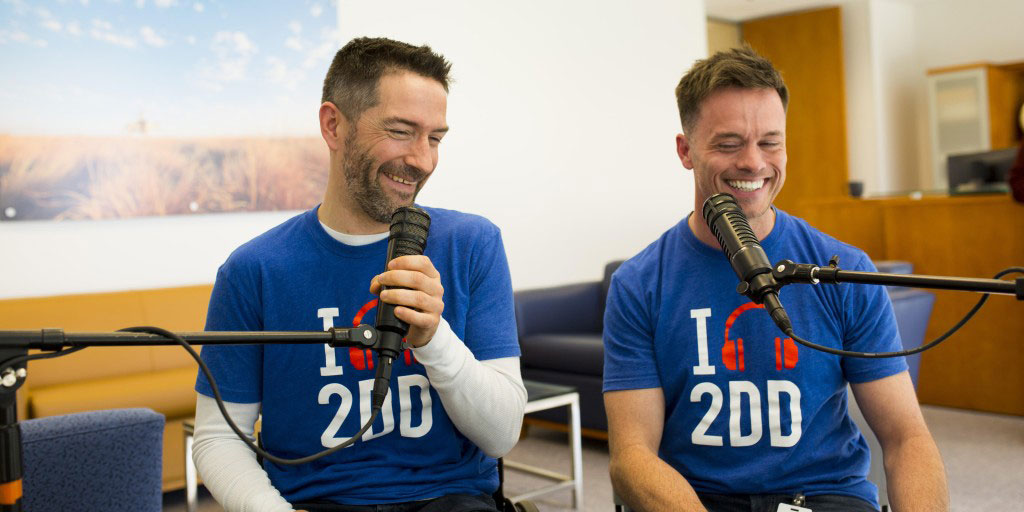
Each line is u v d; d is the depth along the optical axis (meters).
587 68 5.69
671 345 1.58
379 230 1.48
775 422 1.50
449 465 1.46
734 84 1.49
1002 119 8.33
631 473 1.50
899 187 8.41
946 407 4.47
